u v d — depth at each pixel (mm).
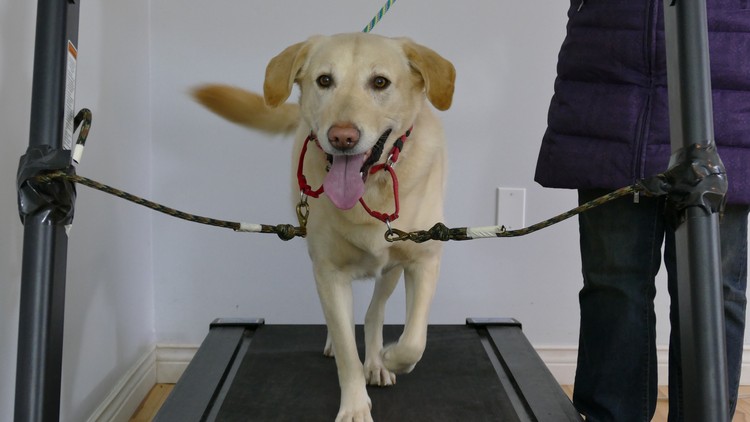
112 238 2172
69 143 1226
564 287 2641
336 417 1583
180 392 1768
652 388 1707
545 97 2543
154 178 2549
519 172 2580
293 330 2248
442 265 2621
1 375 1492
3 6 1498
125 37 2254
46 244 1147
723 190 1119
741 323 1633
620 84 1553
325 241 1571
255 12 2484
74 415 1878
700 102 1146
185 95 2510
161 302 2609
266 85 1531
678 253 1157
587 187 1606
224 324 2262
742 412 2320
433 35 2510
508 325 2270
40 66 1187
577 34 1621
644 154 1523
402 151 1523
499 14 2502
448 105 1512
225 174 2555
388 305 2641
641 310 1646
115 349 2219
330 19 2496
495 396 1770
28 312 1139
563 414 1666
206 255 2592
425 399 1745
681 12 1165
